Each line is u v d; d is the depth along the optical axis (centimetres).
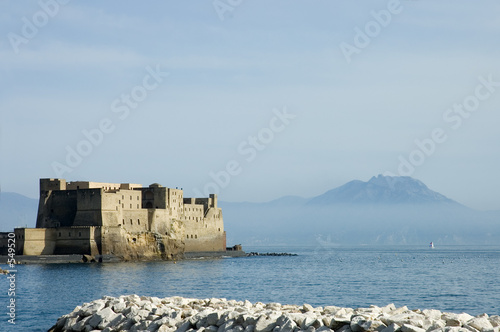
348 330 9094
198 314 10294
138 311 10881
